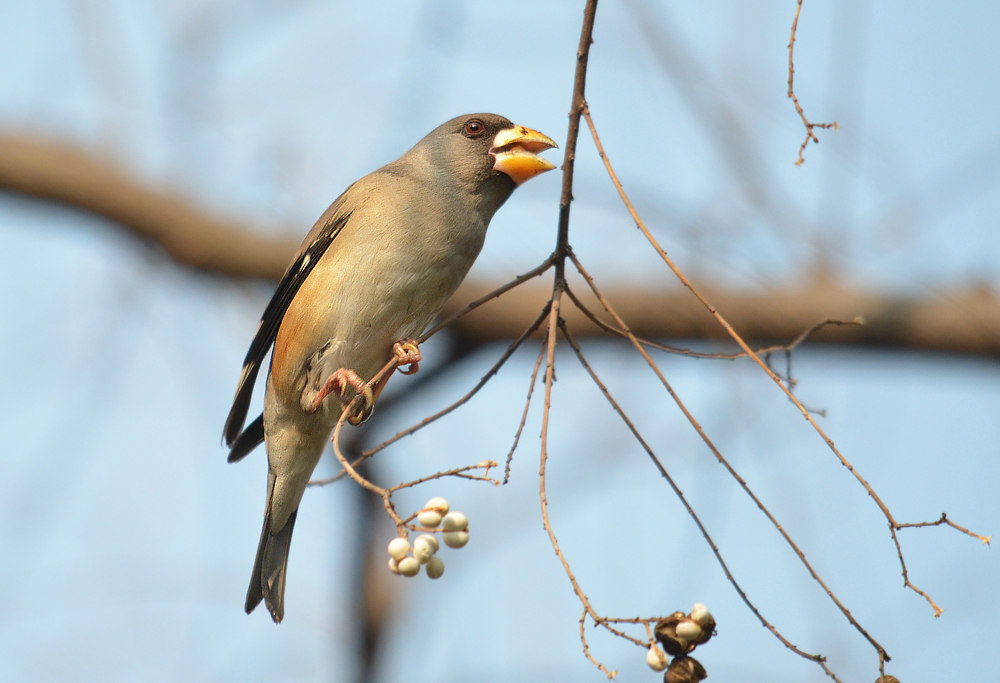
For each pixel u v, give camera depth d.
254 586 8.02
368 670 11.94
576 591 5.30
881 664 5.14
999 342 10.84
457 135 8.53
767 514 5.39
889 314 11.06
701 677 5.34
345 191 8.82
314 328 7.86
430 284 8.12
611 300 11.37
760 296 11.20
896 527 5.15
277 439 8.20
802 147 5.71
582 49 5.89
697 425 5.54
